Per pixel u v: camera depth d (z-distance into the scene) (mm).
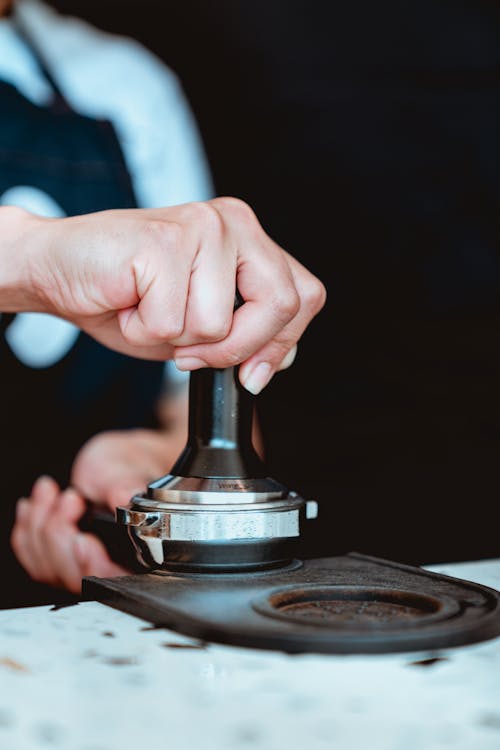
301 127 3078
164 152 2197
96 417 1956
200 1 3004
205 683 537
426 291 3084
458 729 471
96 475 1601
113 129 2109
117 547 1231
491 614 651
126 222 870
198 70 3072
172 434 1930
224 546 776
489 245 3053
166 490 810
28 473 1876
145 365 1985
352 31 2992
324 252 3123
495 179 3029
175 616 646
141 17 2967
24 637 633
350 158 3066
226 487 797
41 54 2115
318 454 3125
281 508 802
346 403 3121
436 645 601
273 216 3146
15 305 1033
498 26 2959
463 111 3006
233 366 833
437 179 3047
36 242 931
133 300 858
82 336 1935
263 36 3039
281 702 506
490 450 3076
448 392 3090
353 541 3031
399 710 495
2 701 506
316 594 729
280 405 3146
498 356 3066
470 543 3057
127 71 2199
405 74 3012
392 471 3092
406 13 2961
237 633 605
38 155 1996
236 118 3117
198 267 826
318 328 3125
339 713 491
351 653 588
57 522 1381
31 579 1441
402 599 721
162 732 463
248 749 443
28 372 1898
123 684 535
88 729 466
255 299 847
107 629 655
